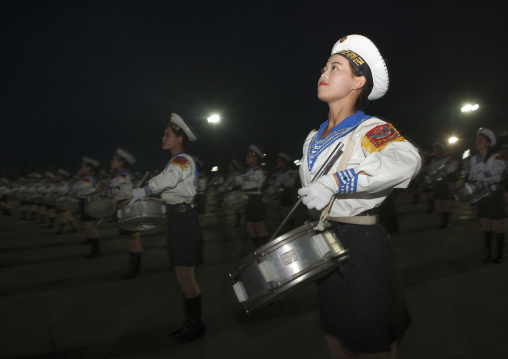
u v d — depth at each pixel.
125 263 6.58
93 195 6.96
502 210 5.36
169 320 3.94
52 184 12.44
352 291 1.66
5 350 3.42
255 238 7.42
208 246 7.77
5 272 6.38
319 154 1.80
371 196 1.69
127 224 4.02
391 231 4.47
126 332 3.70
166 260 6.64
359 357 1.69
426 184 8.86
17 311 4.41
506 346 2.98
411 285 4.52
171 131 3.69
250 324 3.68
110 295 4.87
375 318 1.63
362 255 1.67
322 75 1.86
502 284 4.43
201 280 5.27
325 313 1.80
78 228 11.76
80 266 6.55
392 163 1.51
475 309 3.73
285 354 3.07
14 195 18.55
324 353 3.04
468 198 5.70
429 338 3.19
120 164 6.77
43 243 9.13
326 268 1.64
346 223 1.73
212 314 4.00
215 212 14.49
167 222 3.51
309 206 1.54
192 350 3.25
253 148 7.93
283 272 1.67
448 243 6.71
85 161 8.11
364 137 1.65
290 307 4.01
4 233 11.29
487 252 5.50
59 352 3.34
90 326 3.89
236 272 1.81
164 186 3.38
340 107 1.85
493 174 5.38
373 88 1.87
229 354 3.14
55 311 4.37
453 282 4.57
